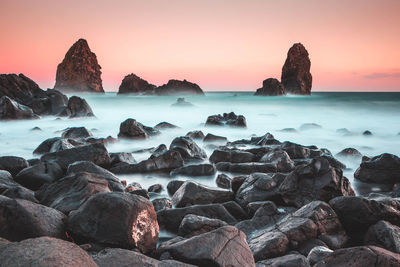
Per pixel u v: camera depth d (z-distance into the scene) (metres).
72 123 26.00
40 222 4.34
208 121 24.58
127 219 4.29
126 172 10.61
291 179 7.26
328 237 5.26
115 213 4.32
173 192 8.70
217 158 11.84
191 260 3.98
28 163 9.55
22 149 15.95
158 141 17.75
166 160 11.12
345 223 5.74
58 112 28.52
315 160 7.32
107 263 3.51
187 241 4.23
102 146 10.55
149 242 4.46
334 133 21.33
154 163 10.93
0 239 3.05
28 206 4.46
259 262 4.42
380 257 3.75
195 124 27.25
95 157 10.20
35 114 26.02
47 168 8.28
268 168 10.13
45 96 31.59
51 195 6.09
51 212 4.64
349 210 5.71
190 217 5.55
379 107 43.28
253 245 5.01
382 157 10.24
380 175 10.00
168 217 6.38
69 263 2.80
